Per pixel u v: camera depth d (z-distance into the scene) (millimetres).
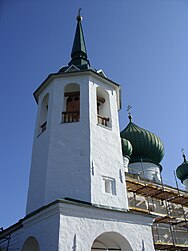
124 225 15102
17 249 15898
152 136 33531
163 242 23109
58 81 20672
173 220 24875
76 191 15766
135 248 14766
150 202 25344
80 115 18656
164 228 24531
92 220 14148
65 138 17781
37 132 19875
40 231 14125
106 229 14344
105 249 15375
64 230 13039
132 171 30938
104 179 16828
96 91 20953
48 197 15773
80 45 26422
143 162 32062
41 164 17484
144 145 32719
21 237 15805
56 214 13547
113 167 17578
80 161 16797
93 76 20828
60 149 17406
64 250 12578
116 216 15031
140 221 15812
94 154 17156
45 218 14156
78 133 17844
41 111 21000
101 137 18219
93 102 19438
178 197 25531
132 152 32625
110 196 16234
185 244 24797
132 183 22922
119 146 18891
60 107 19328
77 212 13867
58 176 16438
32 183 17453
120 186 17078
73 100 21406
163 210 25953
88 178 16109
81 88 19969
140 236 15312
